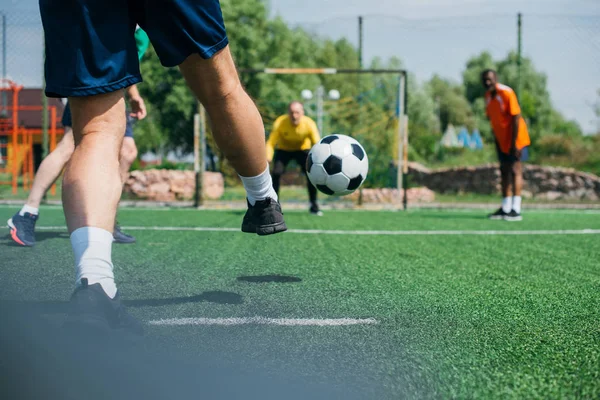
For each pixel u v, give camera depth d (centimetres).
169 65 153
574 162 1742
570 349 164
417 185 1501
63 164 380
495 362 151
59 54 148
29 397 106
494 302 230
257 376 134
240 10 2288
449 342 170
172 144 2178
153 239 436
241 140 174
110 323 145
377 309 213
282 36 2436
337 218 712
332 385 131
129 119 397
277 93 2314
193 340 164
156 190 1130
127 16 152
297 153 746
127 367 131
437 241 461
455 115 4878
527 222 679
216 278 274
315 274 292
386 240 461
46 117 963
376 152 1176
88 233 143
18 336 133
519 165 716
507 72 4100
